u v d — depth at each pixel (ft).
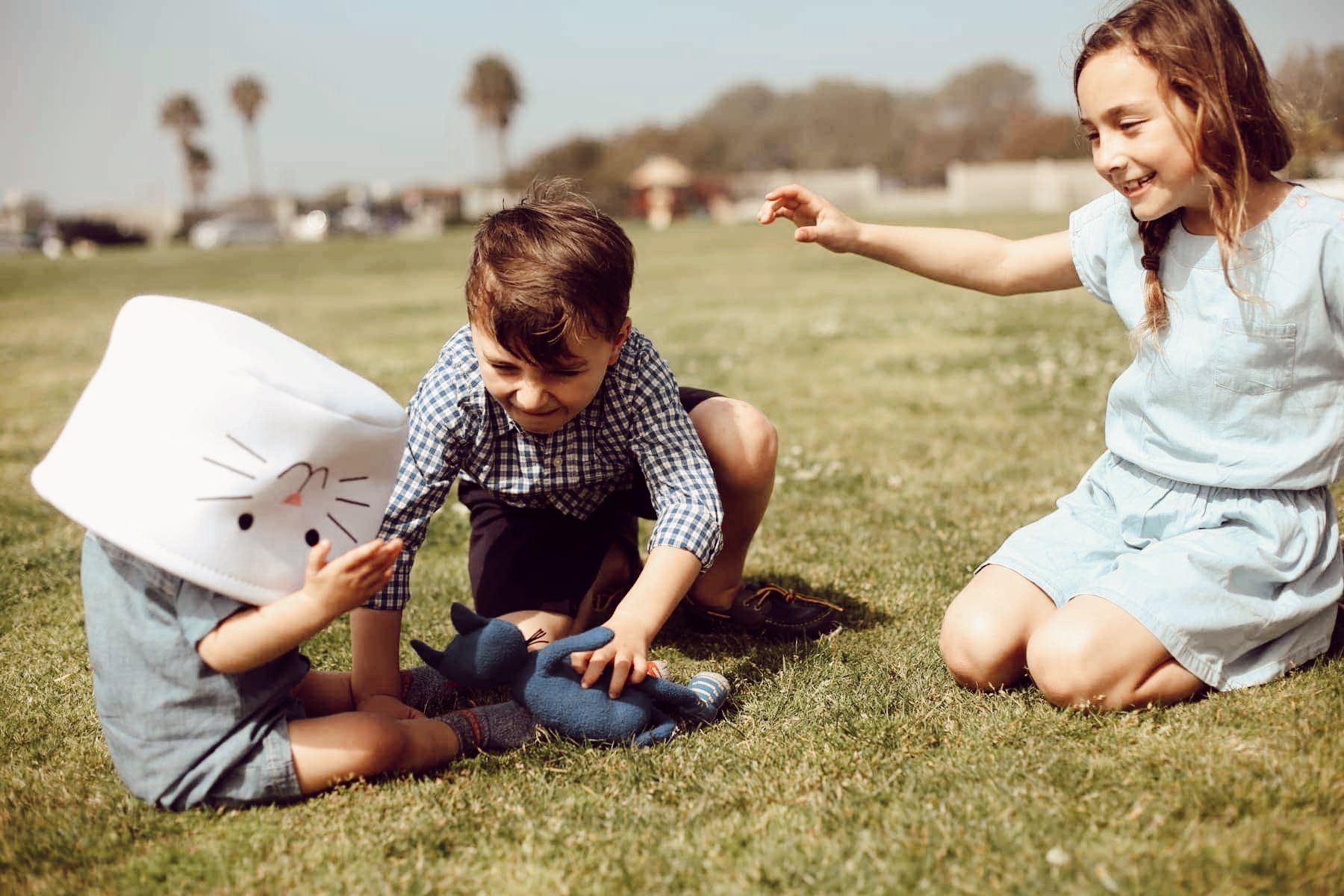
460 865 5.24
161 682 5.64
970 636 6.84
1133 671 6.34
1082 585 6.95
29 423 18.79
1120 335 24.31
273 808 5.81
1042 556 7.14
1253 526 6.68
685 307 36.81
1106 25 6.27
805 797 5.66
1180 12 6.06
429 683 7.34
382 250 97.04
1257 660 6.70
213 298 47.93
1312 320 6.43
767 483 7.93
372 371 22.54
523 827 5.53
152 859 5.35
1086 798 5.43
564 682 6.31
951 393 18.38
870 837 5.23
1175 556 6.51
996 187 130.52
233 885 5.16
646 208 181.47
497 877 5.13
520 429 7.30
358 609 6.92
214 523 5.25
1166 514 6.96
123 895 5.11
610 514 8.16
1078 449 13.98
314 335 30.96
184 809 5.81
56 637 8.61
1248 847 4.91
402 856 5.34
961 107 285.43
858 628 8.32
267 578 5.41
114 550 5.70
